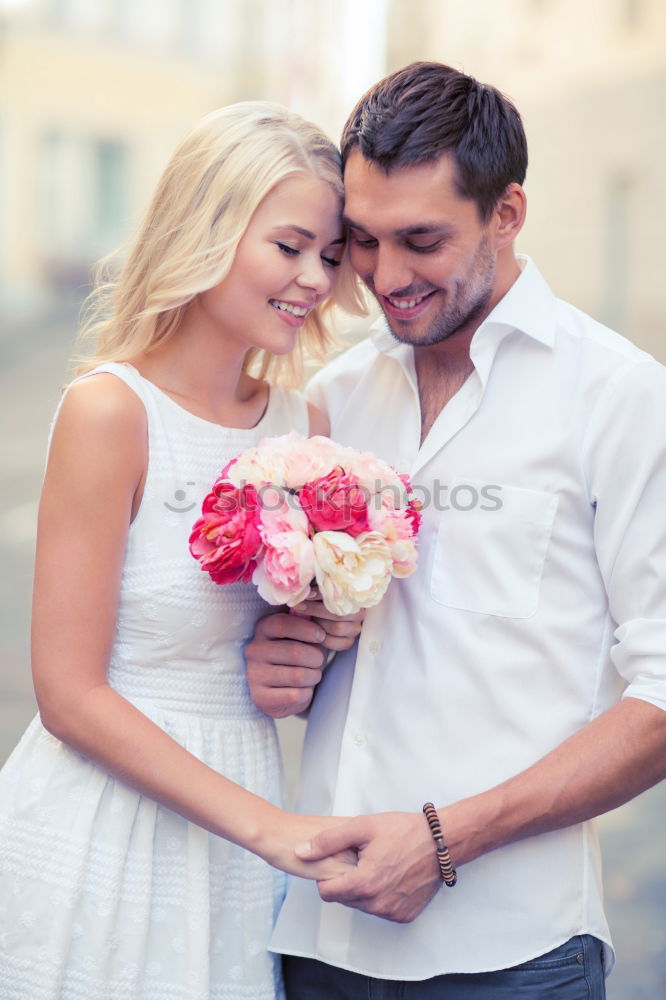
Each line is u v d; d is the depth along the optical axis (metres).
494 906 2.94
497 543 3.00
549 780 2.79
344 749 3.12
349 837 2.77
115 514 2.88
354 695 3.14
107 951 2.85
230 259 2.95
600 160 17.58
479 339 3.07
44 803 2.95
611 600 2.94
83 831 2.89
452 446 3.11
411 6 18.64
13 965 2.89
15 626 9.98
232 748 3.10
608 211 17.56
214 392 3.17
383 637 3.13
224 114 3.01
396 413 3.33
